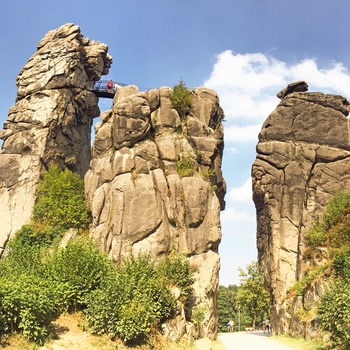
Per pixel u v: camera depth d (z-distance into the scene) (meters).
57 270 25.80
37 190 41.44
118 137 35.97
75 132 46.59
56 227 37.91
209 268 32.53
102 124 39.06
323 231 38.09
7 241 39.62
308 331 31.28
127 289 24.09
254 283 56.34
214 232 33.97
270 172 41.97
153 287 26.05
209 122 39.91
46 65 46.22
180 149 36.47
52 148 43.69
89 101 47.91
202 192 34.44
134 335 22.94
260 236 43.12
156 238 32.28
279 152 42.09
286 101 43.56
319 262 36.31
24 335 19.77
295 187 40.88
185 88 39.38
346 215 37.50
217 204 34.97
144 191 33.28
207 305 31.11
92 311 23.38
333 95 42.75
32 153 42.69
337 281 28.11
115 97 39.56
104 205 35.22
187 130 38.09
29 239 37.78
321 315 24.94
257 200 43.41
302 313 33.47
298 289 35.53
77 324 23.19
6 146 43.47
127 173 34.56
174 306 26.83
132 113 36.00
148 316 23.73
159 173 34.62
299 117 42.72
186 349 25.55
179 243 33.16
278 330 37.66
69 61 46.03
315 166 41.16
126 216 32.91
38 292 21.41
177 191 34.25
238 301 59.41
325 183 40.53
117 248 32.28
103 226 34.47
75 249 27.03
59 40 47.88
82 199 39.75
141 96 36.94
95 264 26.44
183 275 29.00
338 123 42.03
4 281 21.55
